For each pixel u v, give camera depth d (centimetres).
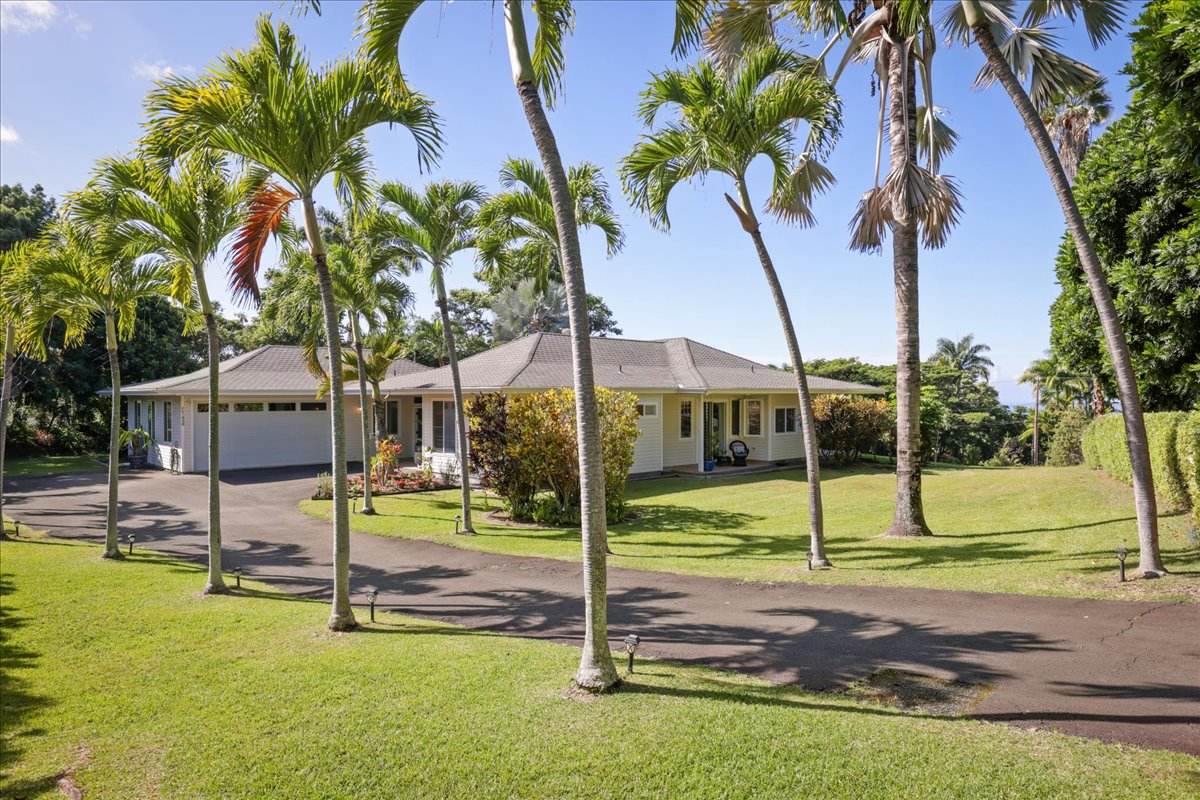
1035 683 512
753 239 974
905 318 1148
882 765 395
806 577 902
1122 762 387
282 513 1606
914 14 944
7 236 2845
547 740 441
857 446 2488
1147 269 1063
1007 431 4366
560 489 1446
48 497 1870
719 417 2558
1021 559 919
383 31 605
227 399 2405
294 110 701
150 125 715
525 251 1412
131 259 1012
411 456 2809
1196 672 514
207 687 556
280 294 1906
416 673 573
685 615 754
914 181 1006
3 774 420
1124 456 1356
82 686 564
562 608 805
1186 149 786
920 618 694
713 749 421
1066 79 984
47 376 2953
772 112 881
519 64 544
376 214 1309
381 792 388
